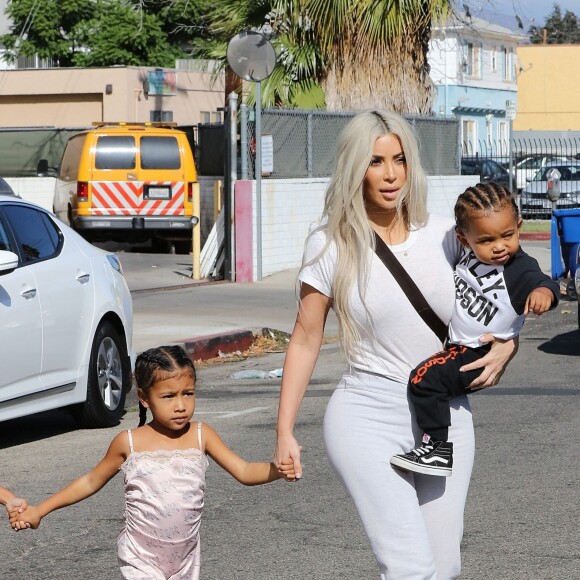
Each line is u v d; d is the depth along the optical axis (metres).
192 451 4.36
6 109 41.97
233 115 20.20
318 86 23.23
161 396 4.26
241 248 20.09
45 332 9.05
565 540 6.45
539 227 34.53
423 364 4.20
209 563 6.13
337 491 7.54
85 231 24.05
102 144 23.44
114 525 6.88
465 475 4.26
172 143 23.52
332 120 22.44
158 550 4.36
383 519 4.14
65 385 9.33
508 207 4.08
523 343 14.65
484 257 4.11
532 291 4.09
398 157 4.20
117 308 10.09
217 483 7.83
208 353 13.99
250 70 19.45
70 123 41.09
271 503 7.28
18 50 45.38
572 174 37.94
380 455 4.19
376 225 4.27
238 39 19.45
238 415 10.20
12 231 9.09
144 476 4.30
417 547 4.09
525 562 6.09
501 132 63.25
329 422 4.29
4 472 8.27
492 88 61.16
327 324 16.11
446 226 4.29
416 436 4.23
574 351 13.91
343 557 6.19
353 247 4.17
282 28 23.41
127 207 23.41
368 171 4.18
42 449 9.07
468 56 58.34
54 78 40.75
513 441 8.88
